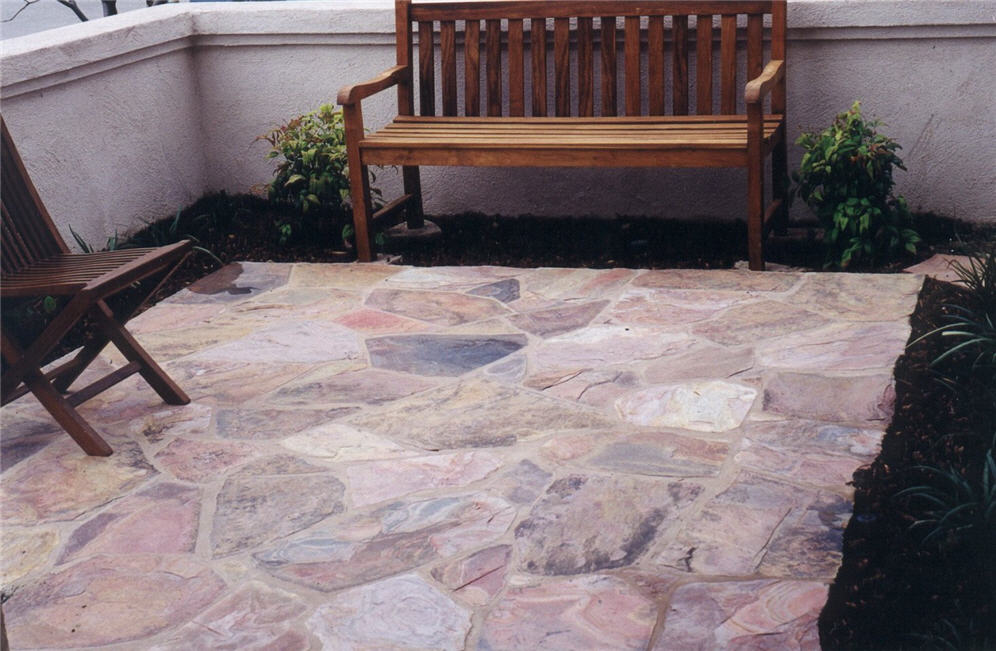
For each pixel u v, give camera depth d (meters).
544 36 4.94
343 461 3.02
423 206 5.45
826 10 4.63
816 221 5.02
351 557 2.54
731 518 2.61
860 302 3.95
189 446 3.17
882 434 2.98
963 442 2.89
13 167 3.47
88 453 3.14
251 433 3.23
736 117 4.73
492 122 4.97
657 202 5.16
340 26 5.21
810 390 3.27
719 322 3.86
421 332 3.96
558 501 2.73
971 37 4.52
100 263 3.37
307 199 4.97
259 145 5.58
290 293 4.47
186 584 2.48
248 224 5.42
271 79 5.45
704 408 3.20
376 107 5.36
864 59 4.70
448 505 2.74
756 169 4.23
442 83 5.12
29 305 4.28
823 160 4.38
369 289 4.47
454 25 5.04
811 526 2.55
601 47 4.92
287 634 2.26
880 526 2.54
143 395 3.56
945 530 2.48
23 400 3.59
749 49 4.72
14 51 4.30
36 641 2.29
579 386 3.41
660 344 3.70
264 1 5.48
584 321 3.97
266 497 2.84
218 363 3.78
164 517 2.78
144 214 5.23
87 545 2.67
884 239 4.46
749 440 2.99
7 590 2.49
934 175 4.79
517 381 3.48
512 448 3.03
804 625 2.19
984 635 2.15
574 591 2.35
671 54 4.92
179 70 5.40
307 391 3.50
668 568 2.42
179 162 5.46
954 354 3.39
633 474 2.84
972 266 3.86
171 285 4.71
